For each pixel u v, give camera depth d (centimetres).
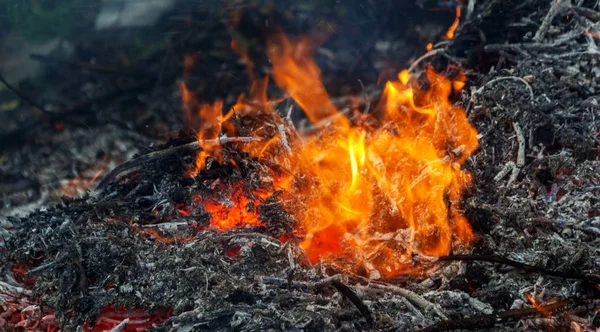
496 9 368
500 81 342
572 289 295
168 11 466
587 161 321
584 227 305
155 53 434
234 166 319
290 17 450
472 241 305
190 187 316
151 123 387
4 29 466
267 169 320
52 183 363
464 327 288
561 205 313
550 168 321
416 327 289
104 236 305
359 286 296
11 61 438
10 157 375
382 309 292
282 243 305
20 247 309
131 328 296
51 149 378
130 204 316
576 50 347
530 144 327
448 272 300
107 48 443
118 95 401
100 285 298
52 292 301
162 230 308
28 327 299
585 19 351
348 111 377
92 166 370
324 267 301
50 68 429
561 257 300
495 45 355
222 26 445
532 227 306
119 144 378
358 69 402
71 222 310
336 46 425
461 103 340
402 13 429
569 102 334
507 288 296
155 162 323
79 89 407
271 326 287
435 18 423
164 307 297
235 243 305
